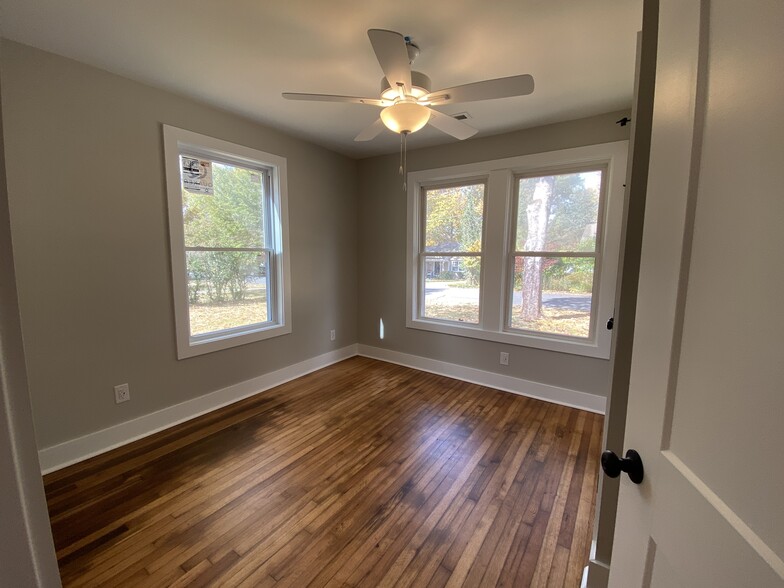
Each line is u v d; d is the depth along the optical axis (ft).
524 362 10.28
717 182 1.57
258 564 4.58
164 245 7.86
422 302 12.50
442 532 5.13
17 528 1.15
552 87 7.16
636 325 2.33
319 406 9.32
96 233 6.82
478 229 11.07
